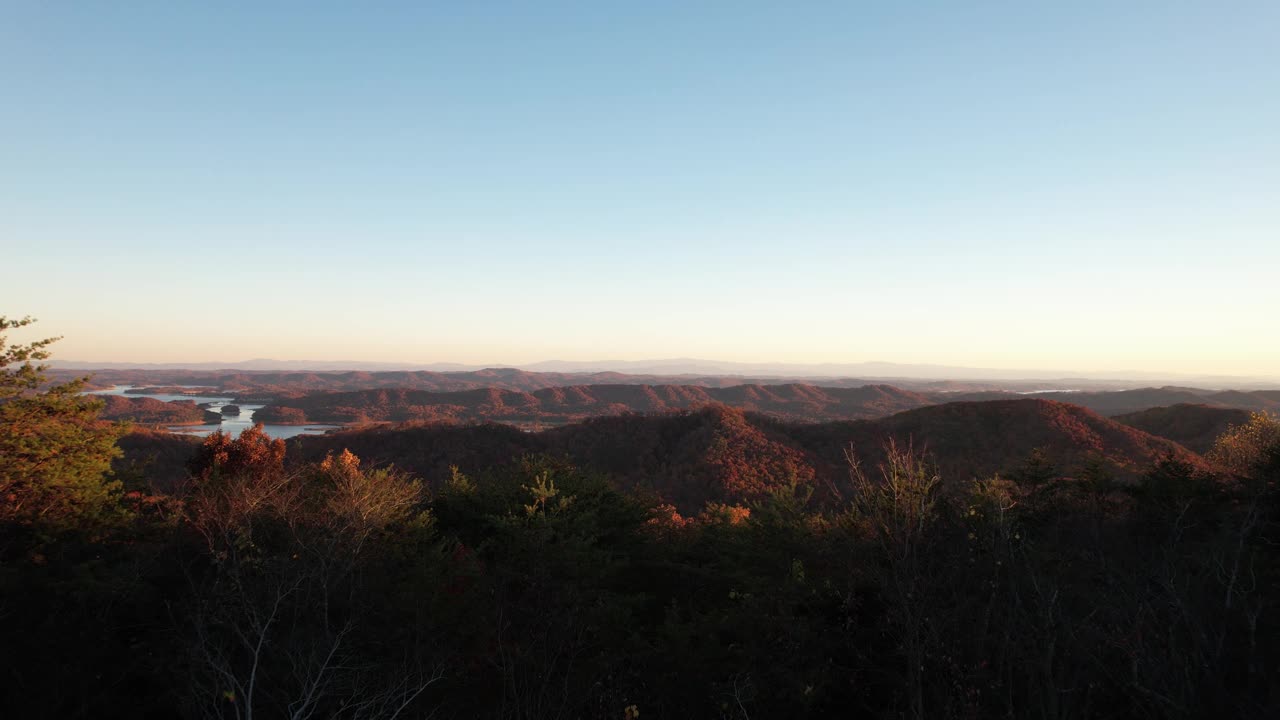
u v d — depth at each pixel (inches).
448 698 330.0
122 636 382.3
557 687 312.0
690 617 424.2
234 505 424.8
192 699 293.7
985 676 247.3
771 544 415.8
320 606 354.0
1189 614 226.8
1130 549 304.5
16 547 421.4
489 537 521.7
